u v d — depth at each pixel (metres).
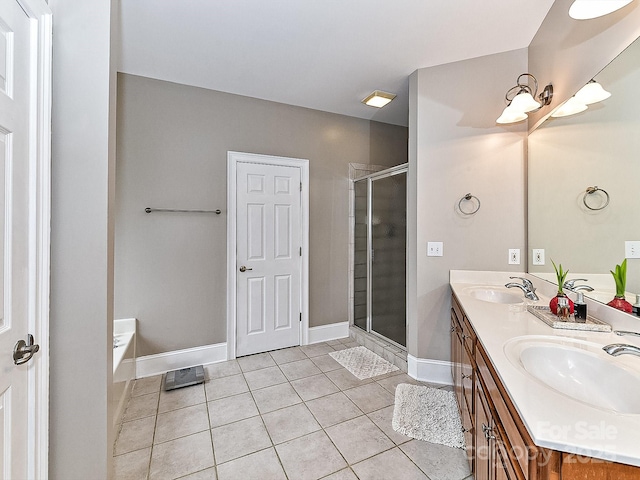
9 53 0.95
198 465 1.58
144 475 1.52
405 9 1.80
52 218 1.19
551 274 1.87
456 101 2.38
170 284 2.63
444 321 2.43
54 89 1.20
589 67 1.48
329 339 3.42
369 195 3.33
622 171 1.24
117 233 2.44
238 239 2.93
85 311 1.23
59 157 1.20
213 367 2.71
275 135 3.08
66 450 1.21
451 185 2.40
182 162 2.67
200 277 2.75
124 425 1.90
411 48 2.20
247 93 2.88
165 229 2.61
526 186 2.24
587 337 1.20
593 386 1.01
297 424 1.91
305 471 1.54
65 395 1.21
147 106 2.55
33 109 1.07
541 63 1.97
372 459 1.61
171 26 1.94
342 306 3.51
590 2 1.16
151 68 2.42
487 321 1.42
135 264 2.51
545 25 1.91
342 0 1.73
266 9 1.80
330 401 2.16
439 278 2.44
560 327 1.30
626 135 1.22
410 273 2.58
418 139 2.46
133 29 1.96
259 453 1.66
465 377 1.60
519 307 1.67
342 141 3.46
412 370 2.54
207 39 2.07
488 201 2.32
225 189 2.85
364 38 2.08
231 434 1.82
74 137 1.22
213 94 2.80
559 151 1.78
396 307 2.97
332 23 1.92
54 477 1.20
